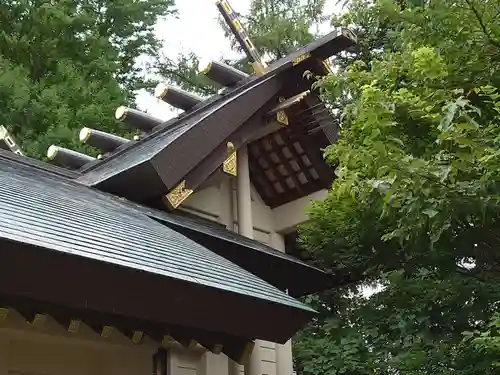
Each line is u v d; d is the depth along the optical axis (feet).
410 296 22.18
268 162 29.48
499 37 17.30
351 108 18.01
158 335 15.74
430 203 15.11
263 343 25.80
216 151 23.75
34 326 16.42
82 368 18.25
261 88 25.99
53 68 51.83
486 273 20.63
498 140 14.66
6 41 49.42
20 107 45.34
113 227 16.03
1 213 12.62
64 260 11.85
